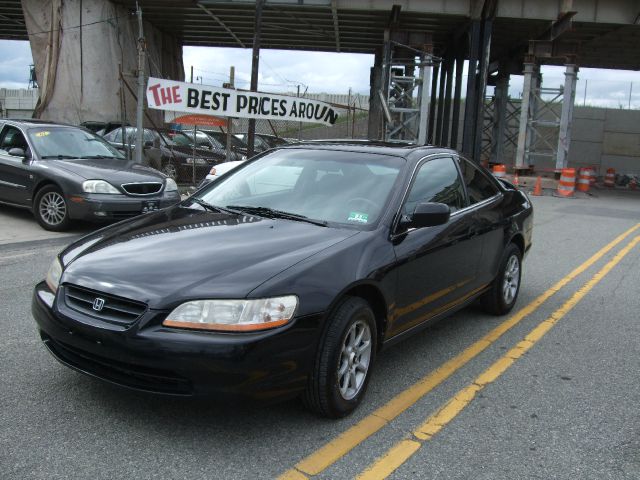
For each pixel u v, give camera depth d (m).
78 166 8.95
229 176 4.86
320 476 2.94
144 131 16.56
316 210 4.11
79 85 24.45
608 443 3.40
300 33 30.72
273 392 3.06
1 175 9.41
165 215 4.27
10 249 7.75
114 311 3.12
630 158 37.69
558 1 24.47
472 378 4.29
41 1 24.88
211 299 2.99
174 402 3.60
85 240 3.93
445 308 4.57
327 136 42.78
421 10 24.80
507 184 6.24
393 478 2.96
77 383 3.81
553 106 37.97
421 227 3.98
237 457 3.05
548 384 4.23
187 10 26.70
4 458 2.96
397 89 27.33
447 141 33.50
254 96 14.37
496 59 33.78
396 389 4.03
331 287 3.29
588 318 5.91
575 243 10.66
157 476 2.86
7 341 4.49
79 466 2.91
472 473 3.03
